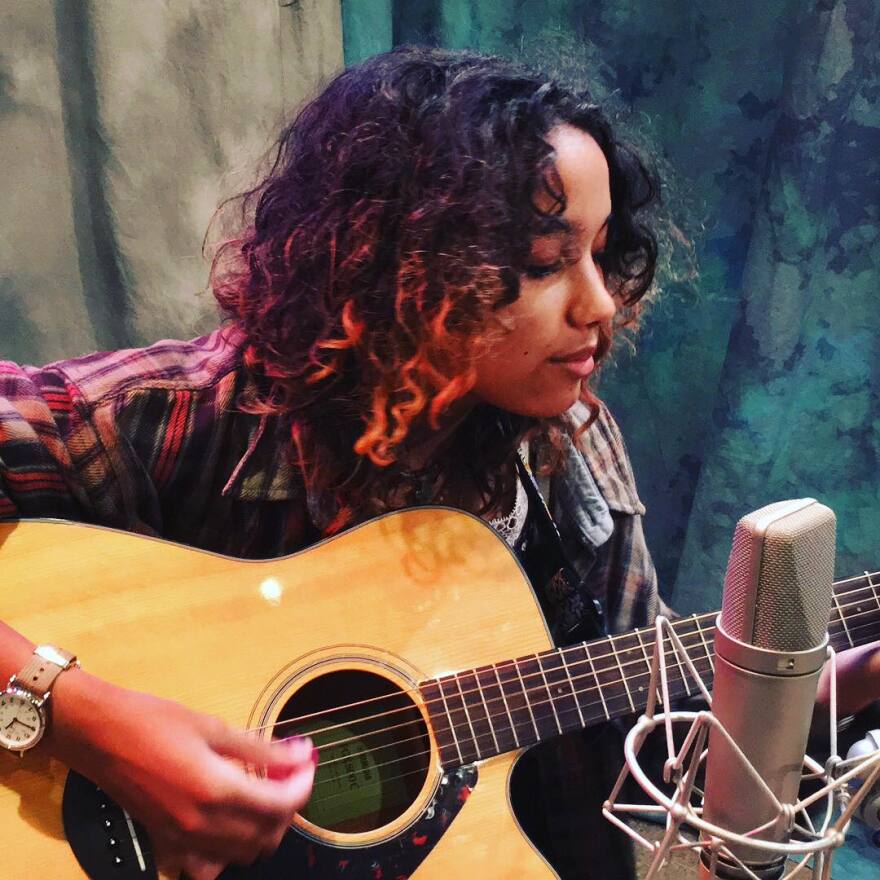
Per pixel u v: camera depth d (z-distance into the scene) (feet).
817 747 3.16
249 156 4.46
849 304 4.96
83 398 3.06
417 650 3.02
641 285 3.35
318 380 3.02
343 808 2.96
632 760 1.99
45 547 2.93
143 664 2.84
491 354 2.80
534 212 2.64
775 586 1.83
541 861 2.88
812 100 4.58
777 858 2.02
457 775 2.94
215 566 3.01
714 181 5.06
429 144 2.73
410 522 3.15
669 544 5.74
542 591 3.59
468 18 4.80
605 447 3.89
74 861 2.61
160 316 4.51
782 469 5.27
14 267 4.30
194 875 2.62
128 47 4.16
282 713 2.96
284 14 4.45
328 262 2.89
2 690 2.58
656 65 4.98
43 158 4.24
